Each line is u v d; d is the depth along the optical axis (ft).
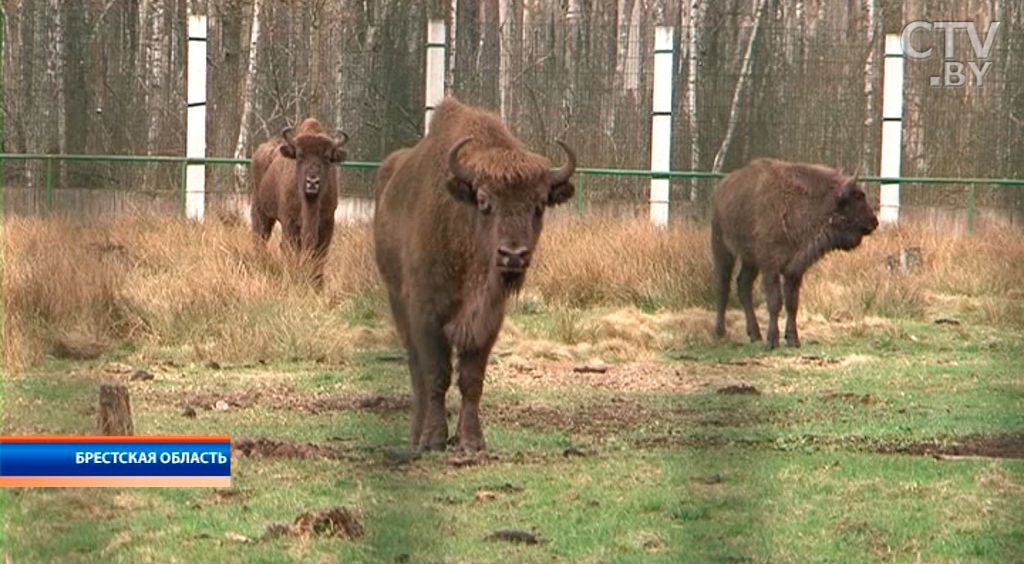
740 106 193.47
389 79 197.57
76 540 40.50
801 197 90.17
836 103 190.70
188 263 100.22
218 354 75.82
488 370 75.56
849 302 100.58
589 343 84.69
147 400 63.00
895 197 159.84
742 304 92.32
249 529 42.04
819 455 54.19
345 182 170.50
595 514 44.37
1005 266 115.85
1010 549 41.19
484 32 195.83
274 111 198.49
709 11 200.44
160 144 202.49
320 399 65.16
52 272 79.61
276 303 83.71
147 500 45.09
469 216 52.34
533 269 104.12
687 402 66.90
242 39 205.77
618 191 177.47
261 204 115.44
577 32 190.90
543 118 189.88
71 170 181.88
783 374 76.59
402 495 46.21
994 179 169.07
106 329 77.82
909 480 49.85
